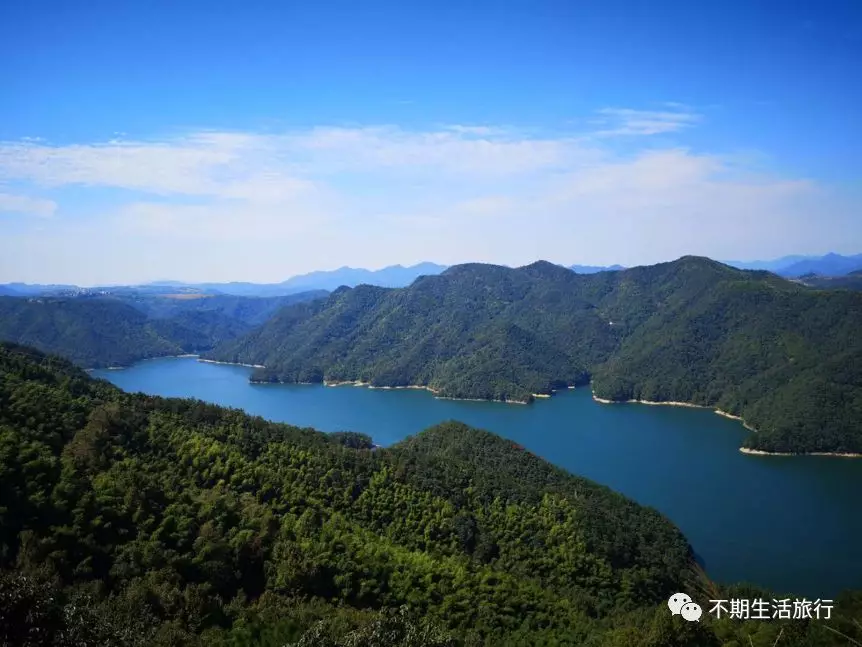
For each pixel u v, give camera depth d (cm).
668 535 11094
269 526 7362
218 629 5403
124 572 5794
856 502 14800
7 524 5734
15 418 7694
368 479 9862
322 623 4703
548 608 7644
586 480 12888
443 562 8038
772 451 19475
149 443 8512
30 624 3366
